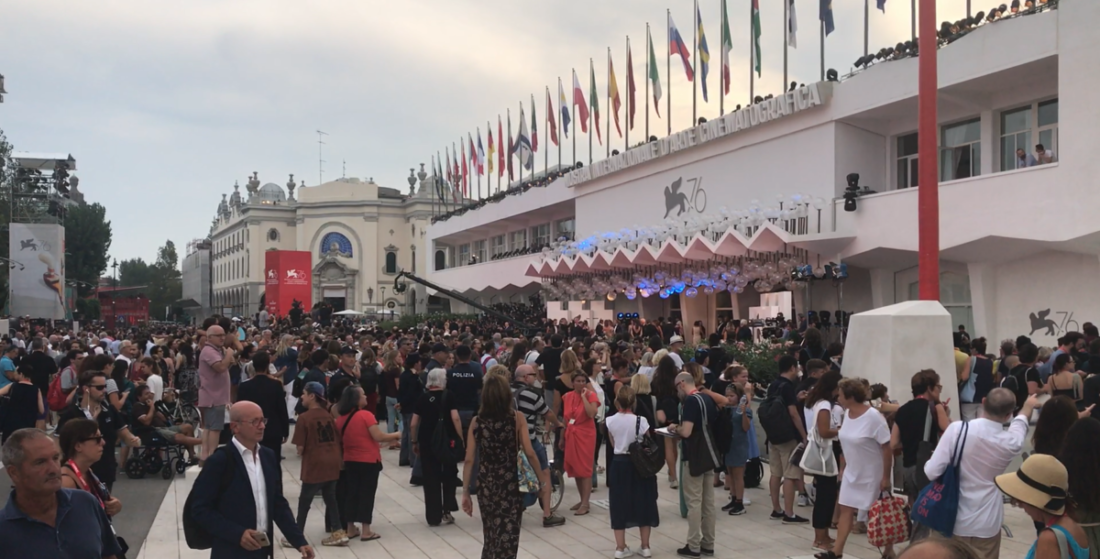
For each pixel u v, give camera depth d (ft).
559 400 36.22
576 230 128.16
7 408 40.37
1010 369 40.63
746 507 34.47
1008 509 32.86
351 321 174.29
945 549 7.16
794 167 80.69
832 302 80.28
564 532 30.94
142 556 27.58
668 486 39.19
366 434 29.68
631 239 98.99
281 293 124.47
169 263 477.36
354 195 312.91
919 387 25.07
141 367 45.88
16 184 161.89
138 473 41.32
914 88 67.62
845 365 37.91
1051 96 62.28
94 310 246.06
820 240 71.41
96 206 259.80
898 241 66.90
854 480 25.27
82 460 16.72
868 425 24.94
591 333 85.20
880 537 22.80
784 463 31.83
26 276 123.34
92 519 13.74
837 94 75.10
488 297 175.63
